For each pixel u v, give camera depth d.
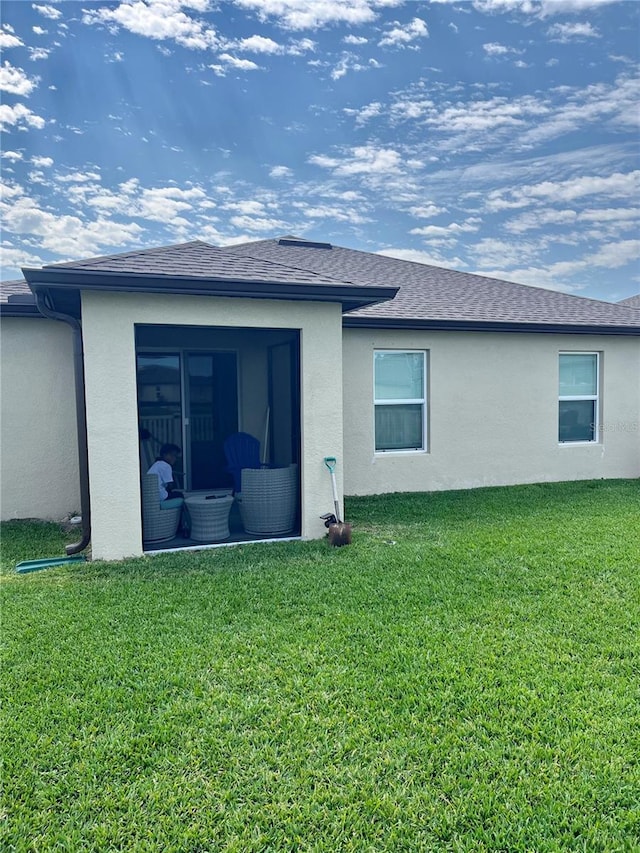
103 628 4.68
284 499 7.60
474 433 10.84
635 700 3.55
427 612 4.91
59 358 8.95
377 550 6.79
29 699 3.64
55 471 8.98
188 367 11.15
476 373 10.80
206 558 6.57
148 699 3.62
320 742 3.19
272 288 6.66
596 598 5.20
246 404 11.50
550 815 2.69
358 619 4.77
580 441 11.84
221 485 11.41
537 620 4.73
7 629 4.68
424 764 3.02
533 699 3.56
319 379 7.36
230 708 3.51
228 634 4.52
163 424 11.01
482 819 2.68
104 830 2.62
